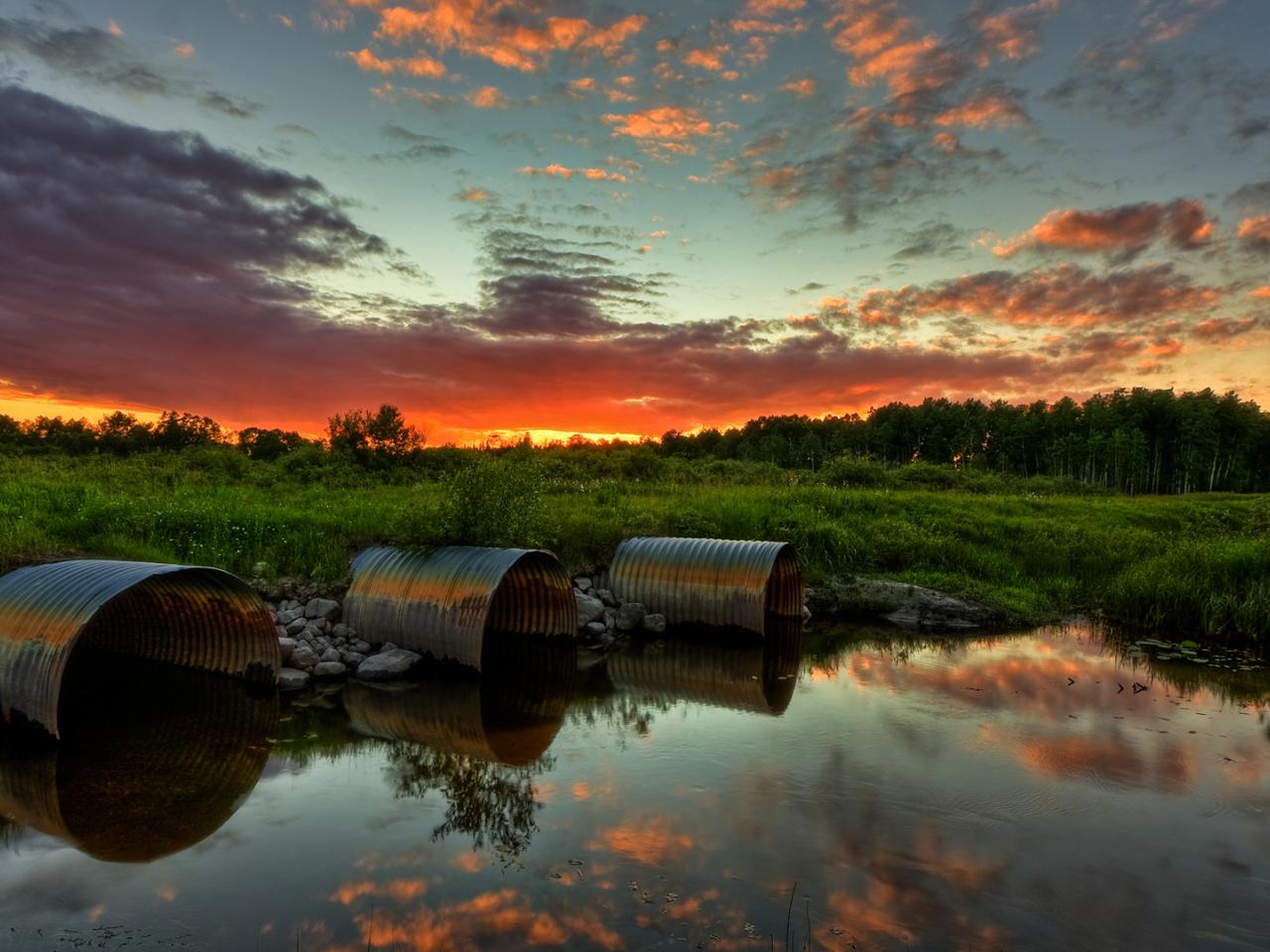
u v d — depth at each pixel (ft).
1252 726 26.58
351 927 13.70
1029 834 17.90
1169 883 15.89
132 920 13.88
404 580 32.22
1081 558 56.29
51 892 14.75
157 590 29.45
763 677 31.71
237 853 16.35
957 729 25.29
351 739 23.44
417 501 47.14
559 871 15.70
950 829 18.02
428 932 13.55
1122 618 46.09
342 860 16.10
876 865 16.22
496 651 35.12
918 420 268.41
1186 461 241.14
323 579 35.83
